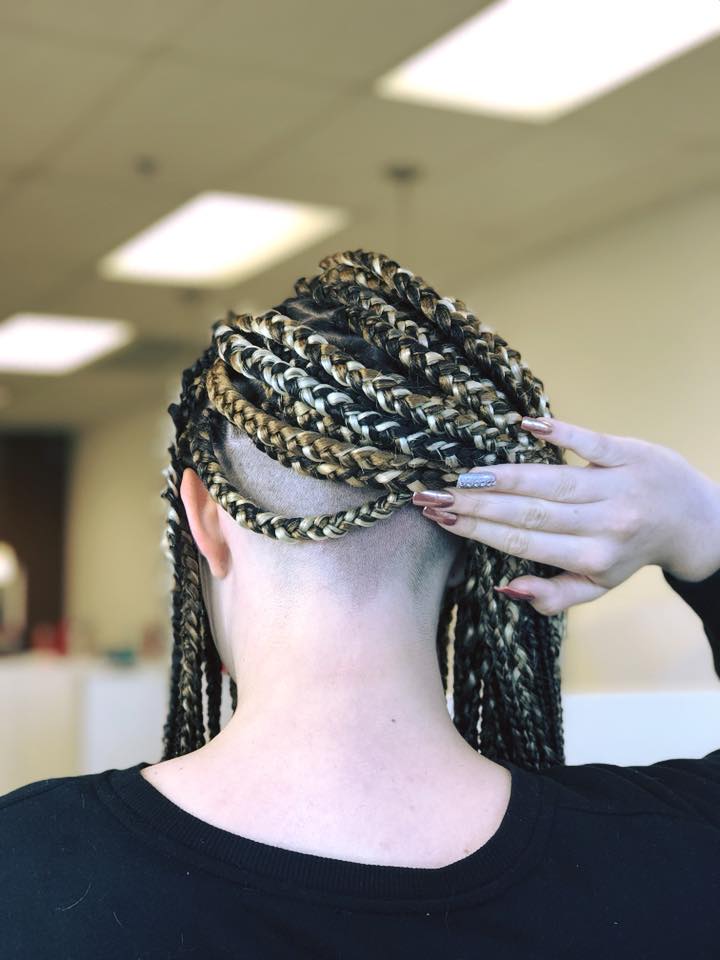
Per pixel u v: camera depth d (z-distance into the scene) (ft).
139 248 16.53
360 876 2.00
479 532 2.22
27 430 32.81
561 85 11.54
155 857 2.01
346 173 13.64
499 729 2.64
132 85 11.15
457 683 2.63
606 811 2.20
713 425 14.57
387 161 13.28
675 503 2.40
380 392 2.15
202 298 19.04
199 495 2.41
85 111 11.73
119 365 23.99
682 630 14.44
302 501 2.22
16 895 1.98
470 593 2.51
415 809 2.12
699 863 2.15
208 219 15.40
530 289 17.54
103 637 30.30
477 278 18.54
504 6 10.03
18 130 12.18
